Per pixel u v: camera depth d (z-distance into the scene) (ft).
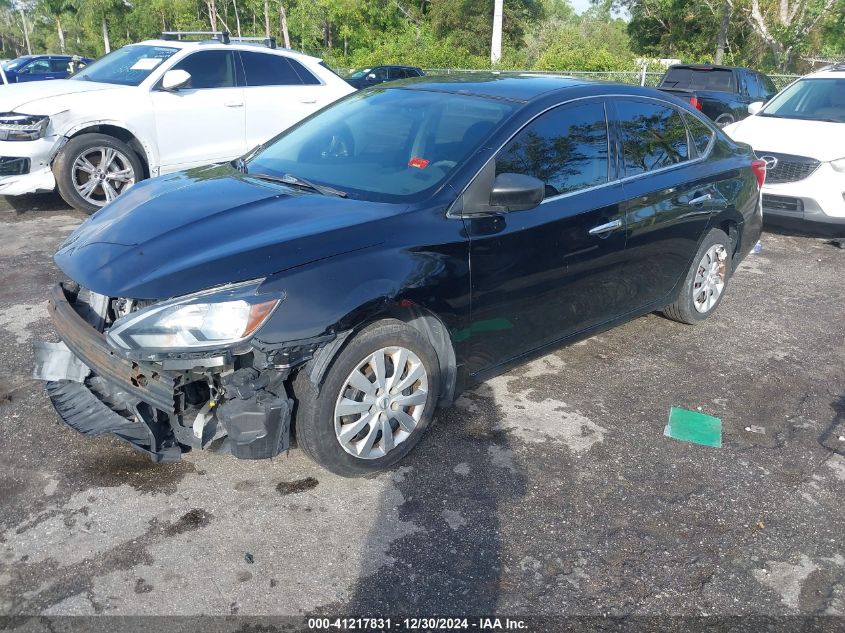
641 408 13.34
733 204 16.48
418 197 11.12
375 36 137.18
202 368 9.13
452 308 10.94
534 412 12.96
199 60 26.03
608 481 11.04
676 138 15.46
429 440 11.86
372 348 10.09
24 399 12.40
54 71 72.08
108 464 10.75
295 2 138.21
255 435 9.19
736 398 13.94
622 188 13.67
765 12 100.37
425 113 13.01
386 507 10.14
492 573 9.04
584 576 9.07
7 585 8.41
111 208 11.74
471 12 133.69
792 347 16.48
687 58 121.60
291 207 10.85
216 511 9.87
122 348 8.90
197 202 11.17
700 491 10.93
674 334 16.87
